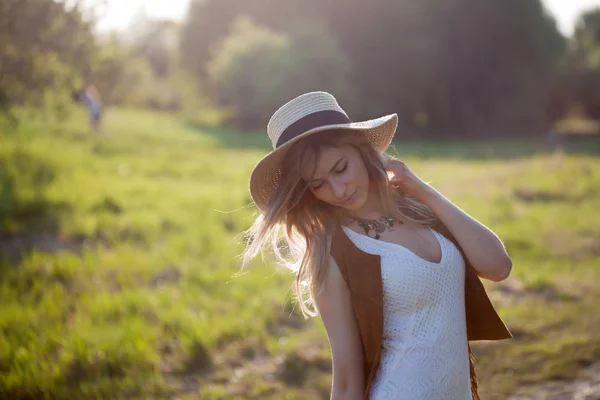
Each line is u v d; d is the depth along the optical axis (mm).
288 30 41719
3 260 7125
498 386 4562
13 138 13734
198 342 5230
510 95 46344
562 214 10695
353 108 39875
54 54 8812
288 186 1845
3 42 8266
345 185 1812
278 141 1899
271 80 38188
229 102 40031
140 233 8703
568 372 4664
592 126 55969
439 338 1810
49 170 12289
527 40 45906
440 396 1803
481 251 1929
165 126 27859
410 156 23719
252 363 5086
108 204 10195
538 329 5535
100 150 16734
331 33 42750
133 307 5953
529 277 7012
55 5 8609
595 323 5633
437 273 1822
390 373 1804
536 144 36344
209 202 10898
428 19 42938
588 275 7289
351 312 1825
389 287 1787
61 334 5262
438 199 1967
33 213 9312
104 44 9977
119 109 35062
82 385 4516
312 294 1848
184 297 6289
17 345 5008
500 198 12031
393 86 42719
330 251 1832
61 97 9703
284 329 5750
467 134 45406
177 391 4613
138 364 4879
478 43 45031
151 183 12516
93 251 7840
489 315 1997
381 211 1922
